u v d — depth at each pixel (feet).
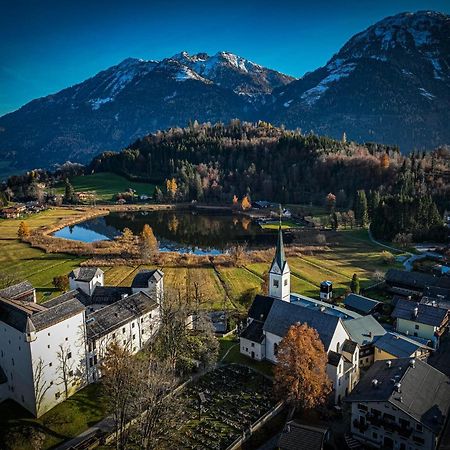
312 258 566.77
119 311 300.81
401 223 644.27
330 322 274.57
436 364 295.89
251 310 323.37
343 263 542.57
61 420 234.99
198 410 246.47
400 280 437.17
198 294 405.59
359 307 382.83
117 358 245.86
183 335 294.46
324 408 250.78
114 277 479.00
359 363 295.48
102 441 217.97
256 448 219.82
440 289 398.62
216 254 607.78
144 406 227.40
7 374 252.01
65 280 432.66
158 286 360.89
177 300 352.08
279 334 286.66
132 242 625.41
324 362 243.81
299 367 234.79
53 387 244.83
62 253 571.69
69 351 252.83
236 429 231.50
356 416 230.48
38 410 236.43
